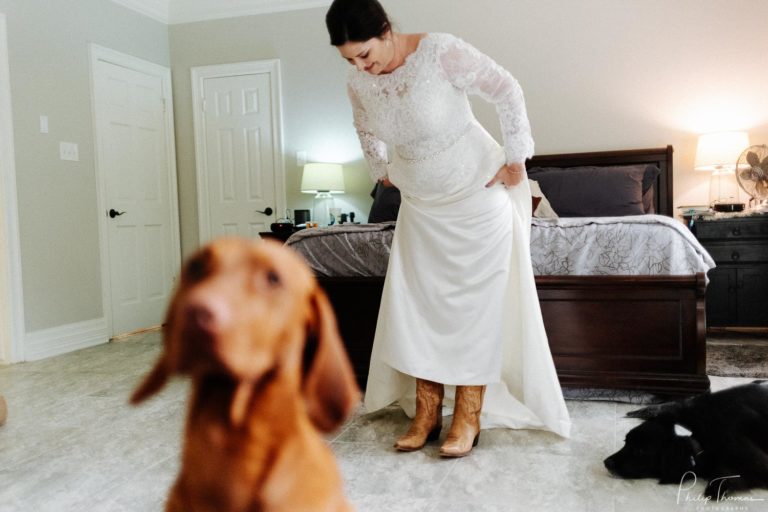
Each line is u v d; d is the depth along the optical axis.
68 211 4.38
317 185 4.98
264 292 0.30
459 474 1.98
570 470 1.98
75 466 2.14
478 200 2.15
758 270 4.11
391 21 1.94
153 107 5.35
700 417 1.77
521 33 4.86
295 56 5.36
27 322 4.04
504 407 2.45
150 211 5.25
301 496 0.32
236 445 0.31
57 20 4.34
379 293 2.93
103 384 3.29
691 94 4.59
